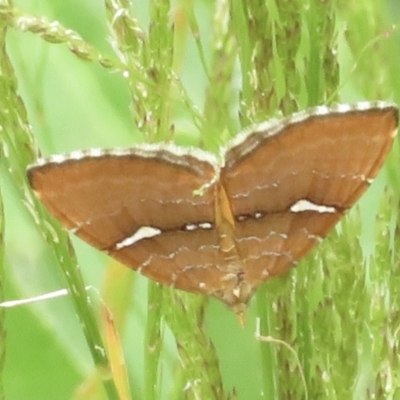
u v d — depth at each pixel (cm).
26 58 36
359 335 34
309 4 33
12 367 37
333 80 33
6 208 37
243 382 36
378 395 34
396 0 35
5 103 33
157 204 33
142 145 33
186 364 34
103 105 37
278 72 33
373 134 32
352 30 34
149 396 33
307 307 33
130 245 33
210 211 33
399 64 34
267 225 33
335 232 33
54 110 37
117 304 36
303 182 33
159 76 33
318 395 33
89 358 37
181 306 33
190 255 33
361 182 33
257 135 33
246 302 33
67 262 33
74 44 32
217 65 33
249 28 33
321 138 33
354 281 33
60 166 32
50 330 37
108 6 33
